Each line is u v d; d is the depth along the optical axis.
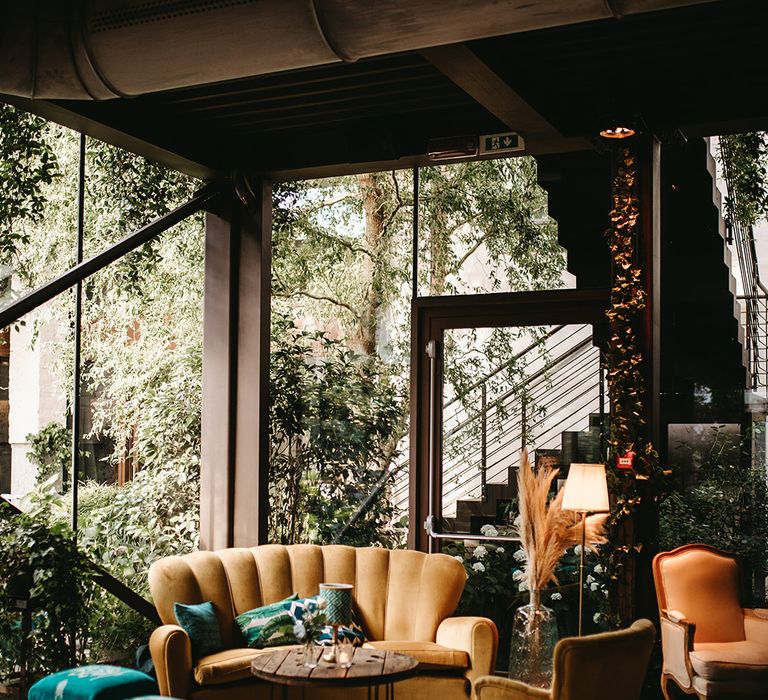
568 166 7.02
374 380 7.59
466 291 7.32
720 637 5.72
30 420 6.54
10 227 6.36
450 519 7.26
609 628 6.54
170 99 6.07
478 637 5.59
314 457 7.68
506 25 3.52
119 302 7.30
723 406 7.35
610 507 5.93
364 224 7.70
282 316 7.86
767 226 7.28
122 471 7.26
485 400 7.22
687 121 5.87
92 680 4.61
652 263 5.95
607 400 6.84
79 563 5.41
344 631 5.69
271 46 3.79
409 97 6.23
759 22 4.92
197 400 7.71
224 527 7.07
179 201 7.54
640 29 5.01
